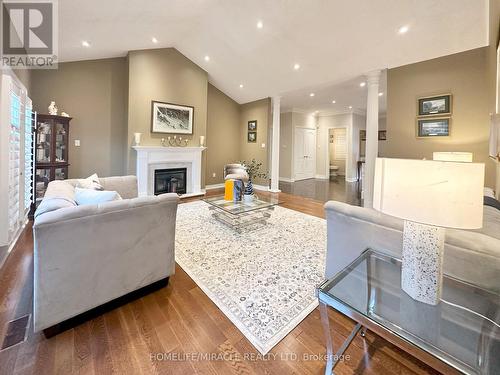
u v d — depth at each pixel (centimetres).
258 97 657
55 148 416
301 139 884
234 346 143
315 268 234
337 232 175
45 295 140
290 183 813
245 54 491
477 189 92
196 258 254
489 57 310
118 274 170
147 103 516
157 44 499
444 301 117
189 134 581
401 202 106
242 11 393
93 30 365
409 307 115
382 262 148
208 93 666
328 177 918
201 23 451
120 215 165
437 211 97
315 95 622
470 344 98
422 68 383
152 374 125
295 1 342
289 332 154
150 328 156
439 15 300
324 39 387
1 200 249
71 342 143
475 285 116
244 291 197
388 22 326
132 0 321
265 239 307
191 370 127
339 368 130
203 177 621
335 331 156
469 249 117
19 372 123
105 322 160
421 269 111
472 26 304
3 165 251
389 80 418
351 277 137
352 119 843
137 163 499
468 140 349
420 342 98
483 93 333
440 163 95
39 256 137
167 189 556
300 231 338
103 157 506
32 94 427
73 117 473
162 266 195
